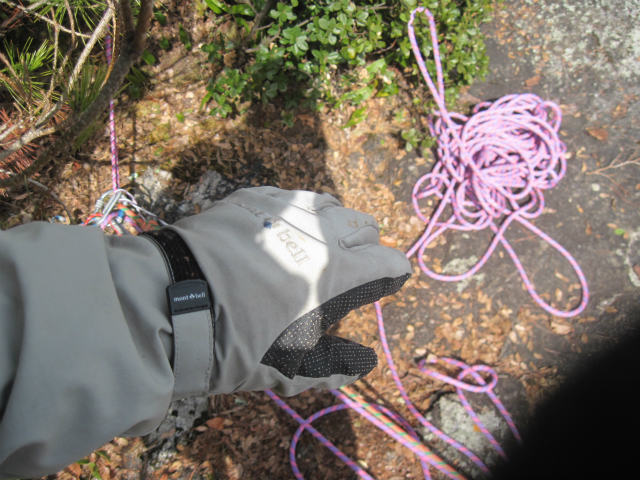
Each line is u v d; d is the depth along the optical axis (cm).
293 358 102
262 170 278
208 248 95
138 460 213
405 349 271
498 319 279
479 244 295
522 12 339
